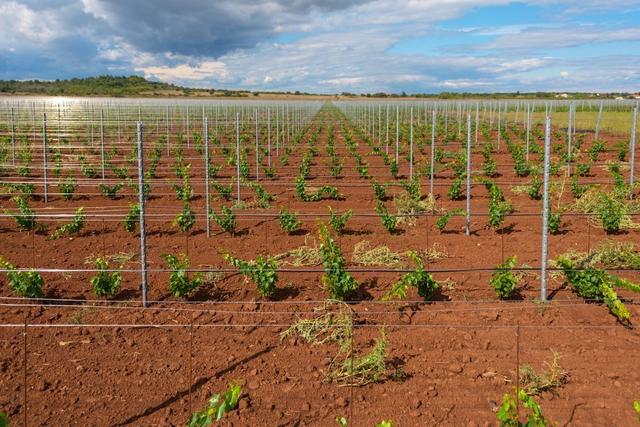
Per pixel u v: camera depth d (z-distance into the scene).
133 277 8.29
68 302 7.39
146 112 46.09
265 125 38.72
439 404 5.05
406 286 7.08
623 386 5.30
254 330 6.51
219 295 7.59
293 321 6.72
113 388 5.32
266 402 5.11
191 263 9.02
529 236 10.38
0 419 3.33
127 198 14.79
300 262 8.95
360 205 13.59
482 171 17.78
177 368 5.68
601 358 5.81
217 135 30.31
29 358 5.87
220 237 10.59
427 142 28.06
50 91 110.38
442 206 13.30
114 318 6.85
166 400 5.14
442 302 7.21
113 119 39.31
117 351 6.03
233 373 5.59
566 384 5.34
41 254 9.53
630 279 8.12
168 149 23.77
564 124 38.97
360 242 10.02
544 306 6.96
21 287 7.21
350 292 7.62
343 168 19.98
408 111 52.38
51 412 4.95
